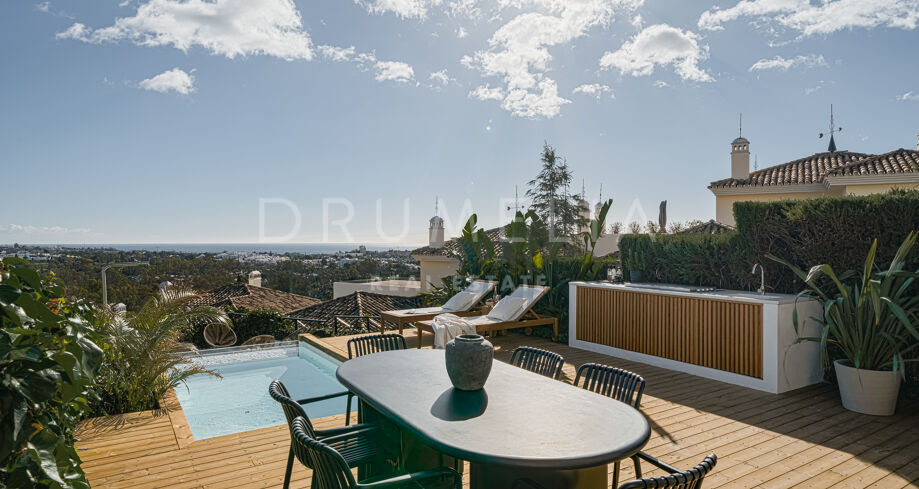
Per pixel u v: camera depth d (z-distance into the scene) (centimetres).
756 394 514
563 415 215
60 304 191
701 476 155
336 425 418
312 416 503
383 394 246
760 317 532
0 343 116
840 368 468
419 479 197
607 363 656
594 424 204
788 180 1327
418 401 235
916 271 472
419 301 1589
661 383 558
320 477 197
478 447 179
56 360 132
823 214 547
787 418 441
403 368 301
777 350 514
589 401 236
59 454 138
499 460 170
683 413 455
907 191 492
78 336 152
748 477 327
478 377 247
